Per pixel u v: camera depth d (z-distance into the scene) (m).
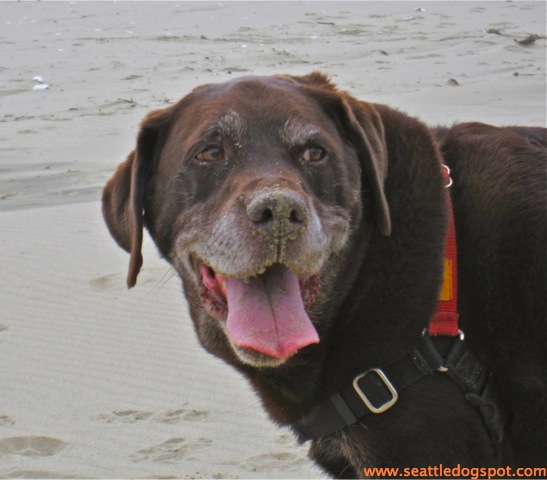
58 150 3.64
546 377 1.25
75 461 1.57
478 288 1.26
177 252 1.29
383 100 4.35
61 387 1.76
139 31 7.07
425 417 1.24
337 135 1.28
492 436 1.25
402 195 1.27
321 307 1.26
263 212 1.19
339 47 6.01
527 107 4.08
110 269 2.21
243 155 1.25
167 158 1.30
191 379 1.76
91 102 4.53
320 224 1.22
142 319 1.96
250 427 1.64
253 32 6.84
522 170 1.27
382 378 1.25
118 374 1.79
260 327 1.22
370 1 8.66
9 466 1.56
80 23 7.70
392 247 1.26
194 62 5.54
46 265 2.25
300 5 8.60
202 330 1.32
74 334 1.92
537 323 1.24
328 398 1.27
